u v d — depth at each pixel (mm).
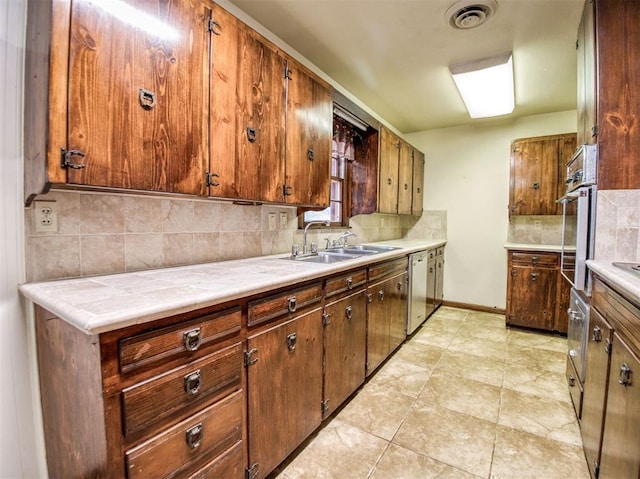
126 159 1142
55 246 1245
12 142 1131
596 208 1691
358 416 1932
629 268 1354
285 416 1469
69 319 847
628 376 1033
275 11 1989
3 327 1135
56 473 1150
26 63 1117
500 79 2760
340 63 2641
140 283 1227
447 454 1620
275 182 1808
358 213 3301
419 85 3051
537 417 1930
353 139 3186
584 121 1954
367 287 2229
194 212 1733
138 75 1166
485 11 1980
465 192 4312
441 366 2605
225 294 1105
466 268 4336
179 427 1001
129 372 880
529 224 3963
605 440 1247
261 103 1698
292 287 1495
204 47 1395
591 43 1750
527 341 3158
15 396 1169
